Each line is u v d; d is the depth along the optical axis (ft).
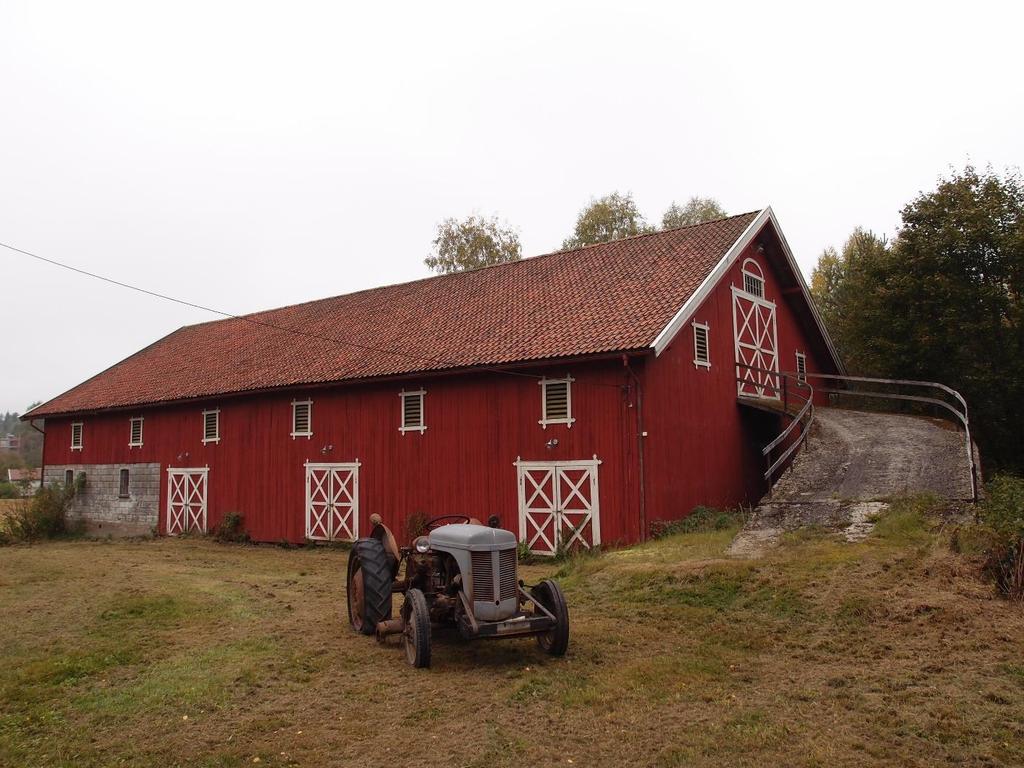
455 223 157.28
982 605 27.81
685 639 29.17
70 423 106.52
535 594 29.12
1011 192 76.28
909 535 36.06
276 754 19.65
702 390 62.13
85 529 99.76
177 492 88.12
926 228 78.79
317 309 95.86
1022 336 72.43
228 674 26.55
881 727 19.80
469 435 61.93
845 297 104.27
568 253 79.20
